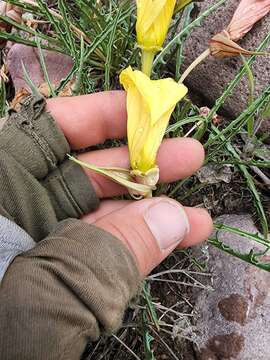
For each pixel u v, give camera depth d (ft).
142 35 0.34
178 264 0.44
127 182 0.34
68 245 0.30
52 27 0.52
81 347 0.29
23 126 0.37
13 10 0.50
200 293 0.42
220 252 0.42
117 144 0.47
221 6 0.44
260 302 0.40
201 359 0.41
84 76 0.47
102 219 0.33
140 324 0.42
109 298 0.29
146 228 0.32
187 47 0.46
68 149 0.39
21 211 0.35
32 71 0.51
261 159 0.45
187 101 0.43
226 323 0.40
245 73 0.43
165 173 0.39
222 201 0.45
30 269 0.29
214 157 0.45
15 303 0.28
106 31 0.43
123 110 0.39
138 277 0.32
